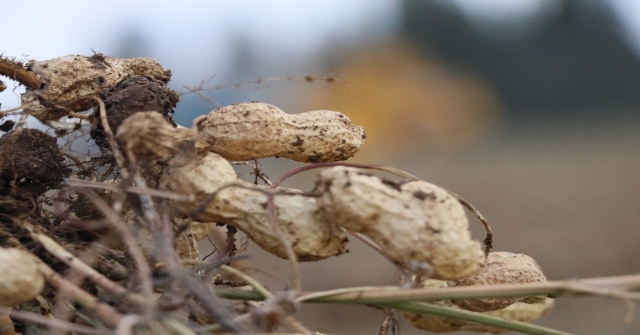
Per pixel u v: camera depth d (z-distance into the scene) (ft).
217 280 1.38
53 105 1.36
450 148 11.75
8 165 1.30
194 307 1.24
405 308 1.27
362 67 12.68
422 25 15.66
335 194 1.25
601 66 15.99
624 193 6.05
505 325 1.29
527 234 5.02
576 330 3.48
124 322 1.18
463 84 14.43
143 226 1.29
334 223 1.27
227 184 1.28
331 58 12.76
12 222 1.28
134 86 1.32
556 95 16.06
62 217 1.33
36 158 1.31
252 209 1.28
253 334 1.20
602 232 4.82
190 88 1.47
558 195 6.34
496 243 4.94
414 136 11.70
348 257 4.56
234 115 1.33
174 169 1.29
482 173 8.11
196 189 1.28
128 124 1.27
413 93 12.13
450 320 1.35
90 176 1.36
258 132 1.33
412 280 1.27
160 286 1.24
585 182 6.79
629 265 4.40
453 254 1.24
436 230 1.24
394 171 1.32
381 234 1.25
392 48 13.41
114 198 1.35
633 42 15.94
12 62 1.38
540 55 16.14
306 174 3.91
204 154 1.30
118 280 1.30
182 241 1.36
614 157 8.23
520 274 1.32
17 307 1.30
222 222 1.30
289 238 1.28
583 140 10.44
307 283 4.17
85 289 1.28
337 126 1.37
